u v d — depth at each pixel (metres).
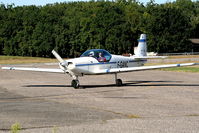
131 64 21.22
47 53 86.00
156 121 9.60
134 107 11.94
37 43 85.25
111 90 17.31
